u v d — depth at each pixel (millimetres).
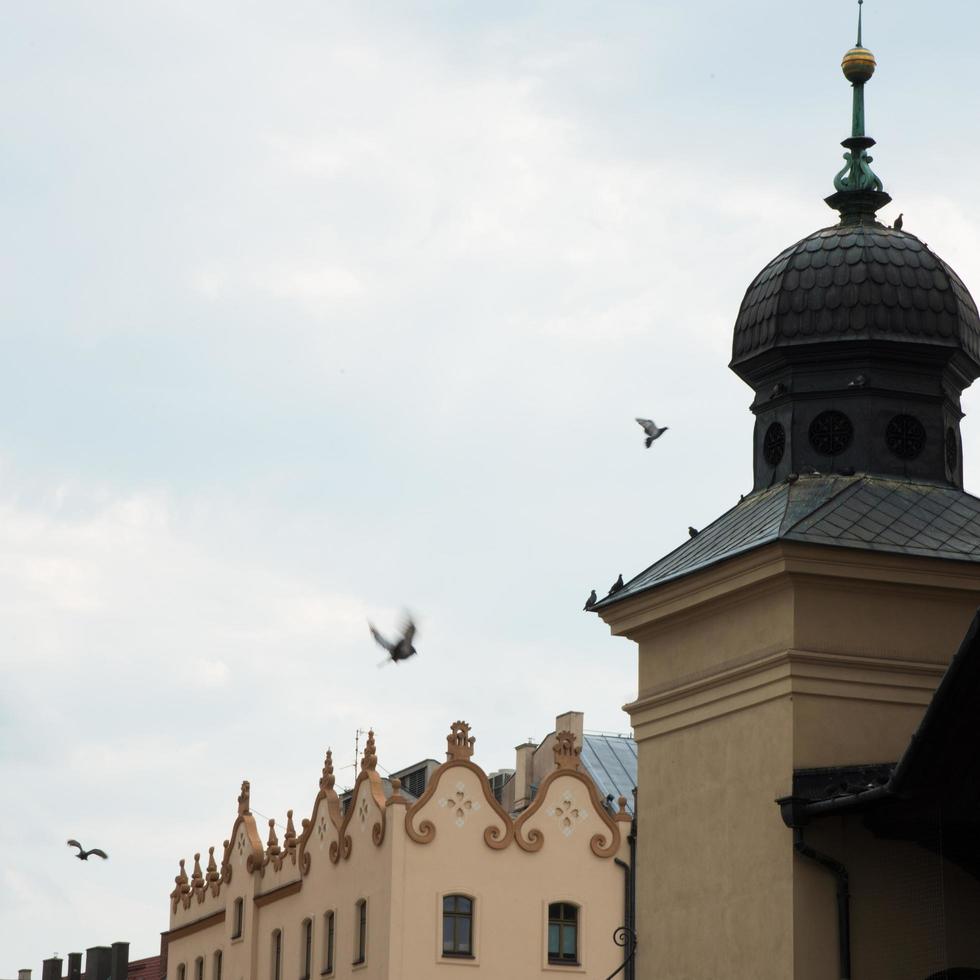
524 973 83500
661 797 39875
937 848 35531
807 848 35906
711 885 38094
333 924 88938
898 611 37344
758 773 37219
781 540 36438
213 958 103125
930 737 33062
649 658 40625
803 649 36750
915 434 39531
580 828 85562
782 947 36031
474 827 84375
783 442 40031
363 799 86812
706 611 39062
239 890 100000
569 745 86688
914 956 35594
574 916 84875
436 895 83250
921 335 39406
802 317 39719
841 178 41594
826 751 36562
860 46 42000
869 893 35938
